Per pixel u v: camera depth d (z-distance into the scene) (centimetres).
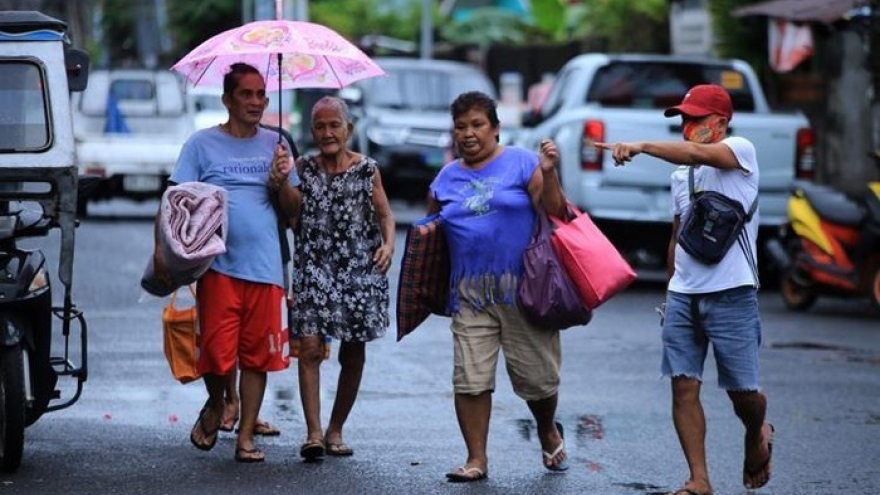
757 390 1969
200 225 2097
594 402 2691
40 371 2123
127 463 2164
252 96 2209
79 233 5688
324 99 2228
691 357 1975
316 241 2220
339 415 2266
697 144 1931
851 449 2341
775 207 4466
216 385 2212
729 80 4731
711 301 1955
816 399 2758
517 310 2084
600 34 9231
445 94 6756
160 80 6925
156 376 2870
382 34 13738
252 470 2131
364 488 2031
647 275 4972
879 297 3922
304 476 2097
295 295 2227
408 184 6512
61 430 2386
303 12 7150
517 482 2081
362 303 2216
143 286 2227
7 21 2111
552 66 10519
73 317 2208
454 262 2111
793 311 4112
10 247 2141
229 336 2175
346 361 2255
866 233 3897
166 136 6762
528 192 2089
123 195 6469
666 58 4697
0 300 2053
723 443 2367
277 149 2175
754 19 5459
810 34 5144
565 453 2177
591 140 4338
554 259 2052
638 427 2473
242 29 2233
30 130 2089
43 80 2105
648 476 2128
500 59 10794
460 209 2094
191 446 2288
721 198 1952
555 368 2111
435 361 3109
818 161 5450
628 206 4369
